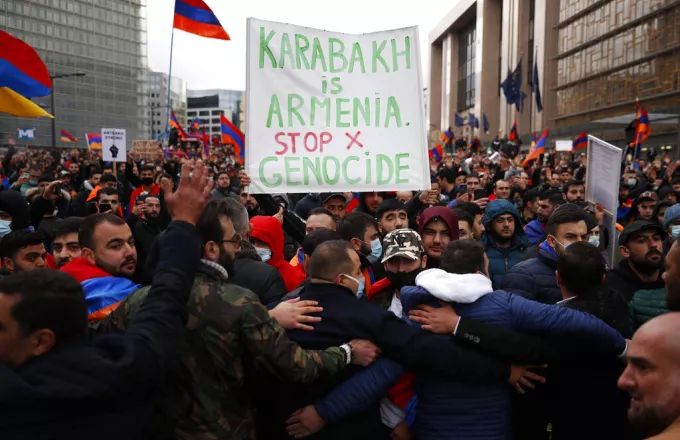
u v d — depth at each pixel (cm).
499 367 242
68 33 4819
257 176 402
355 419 249
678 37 3167
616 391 260
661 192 777
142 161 1656
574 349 246
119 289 275
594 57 4097
